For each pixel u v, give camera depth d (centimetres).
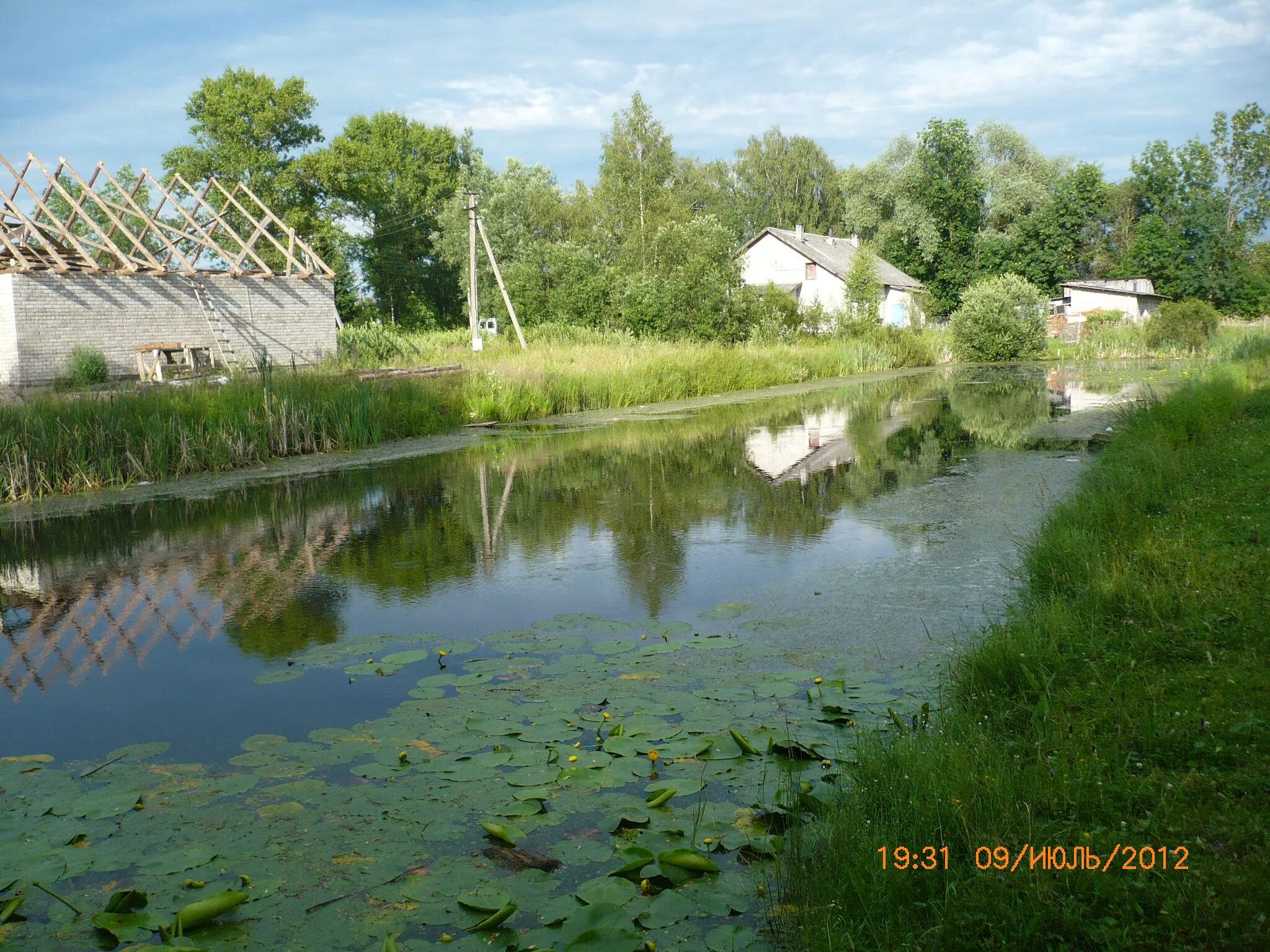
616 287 3756
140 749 445
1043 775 332
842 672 500
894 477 1127
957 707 409
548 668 530
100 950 288
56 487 1214
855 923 273
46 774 419
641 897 303
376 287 5931
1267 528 622
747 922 288
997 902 266
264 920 299
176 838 355
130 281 2398
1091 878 273
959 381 2788
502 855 336
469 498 1102
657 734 428
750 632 584
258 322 2677
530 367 2322
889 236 5972
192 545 901
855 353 3394
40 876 329
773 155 7644
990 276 5725
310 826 360
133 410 1385
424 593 712
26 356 2202
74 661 582
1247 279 5725
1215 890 262
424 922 297
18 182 2400
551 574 754
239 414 1467
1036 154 6706
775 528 887
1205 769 331
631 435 1669
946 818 311
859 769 351
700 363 2619
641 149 5716
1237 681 396
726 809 358
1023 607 562
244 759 424
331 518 1012
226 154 4331
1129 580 525
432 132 6181
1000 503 944
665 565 769
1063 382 2541
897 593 652
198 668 561
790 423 1773
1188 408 1136
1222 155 6819
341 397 1666
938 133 5684
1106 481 830
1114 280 5881
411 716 465
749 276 5269
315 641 604
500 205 5947
